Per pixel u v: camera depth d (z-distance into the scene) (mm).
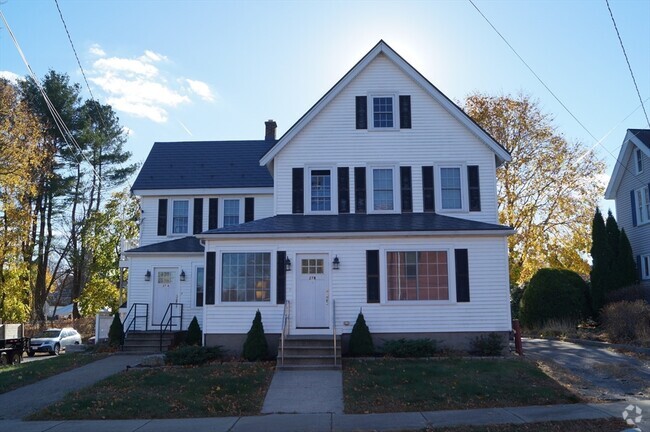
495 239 19312
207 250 19422
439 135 22203
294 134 22203
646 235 29188
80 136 47000
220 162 30328
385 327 18906
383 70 22656
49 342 32062
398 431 10984
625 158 31188
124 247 33562
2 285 37844
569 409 12375
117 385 14914
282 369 16484
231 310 19109
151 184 28672
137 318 25594
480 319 18906
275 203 21984
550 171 35750
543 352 19188
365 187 21922
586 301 27344
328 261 19328
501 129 36375
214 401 13477
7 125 34250
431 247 19297
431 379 14836
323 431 11094
